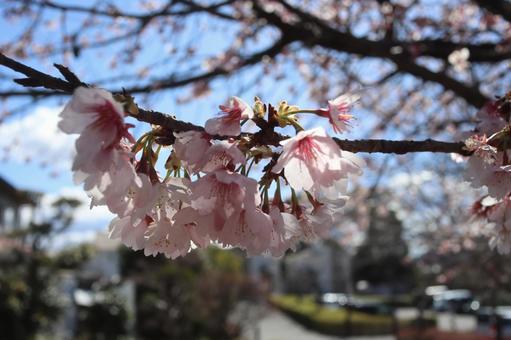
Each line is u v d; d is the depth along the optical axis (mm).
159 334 16578
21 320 12320
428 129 7551
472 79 6883
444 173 9977
